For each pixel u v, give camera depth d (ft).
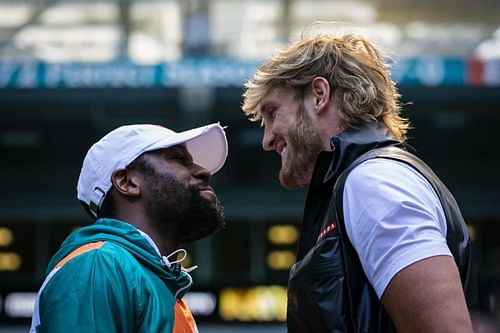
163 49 47.57
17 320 43.39
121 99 47.57
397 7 46.50
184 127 49.06
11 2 44.50
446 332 5.90
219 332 43.91
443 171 53.36
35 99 47.52
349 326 6.48
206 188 7.75
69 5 45.24
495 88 47.44
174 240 7.73
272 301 44.50
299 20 46.39
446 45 48.08
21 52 47.24
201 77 45.80
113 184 7.54
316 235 7.00
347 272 6.49
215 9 46.26
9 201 52.11
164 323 6.76
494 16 46.83
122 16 46.29
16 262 52.03
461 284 6.35
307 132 7.37
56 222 52.34
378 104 7.32
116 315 6.50
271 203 51.29
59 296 6.50
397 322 6.19
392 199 6.29
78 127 52.11
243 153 51.98
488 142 53.01
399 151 6.81
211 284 44.50
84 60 47.14
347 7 46.16
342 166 6.82
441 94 47.50
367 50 7.56
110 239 7.01
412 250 6.13
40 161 52.60
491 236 52.34
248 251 51.13
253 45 46.78
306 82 7.37
